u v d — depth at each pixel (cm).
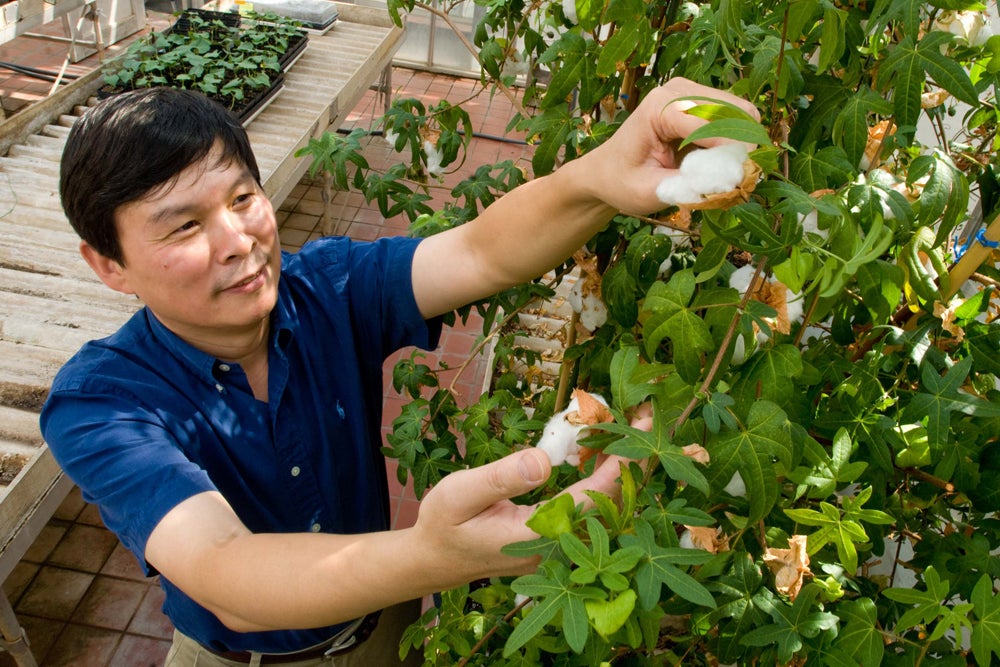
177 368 113
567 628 59
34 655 261
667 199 76
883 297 95
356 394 131
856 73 101
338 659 151
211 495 95
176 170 95
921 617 89
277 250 111
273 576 81
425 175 171
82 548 293
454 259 123
